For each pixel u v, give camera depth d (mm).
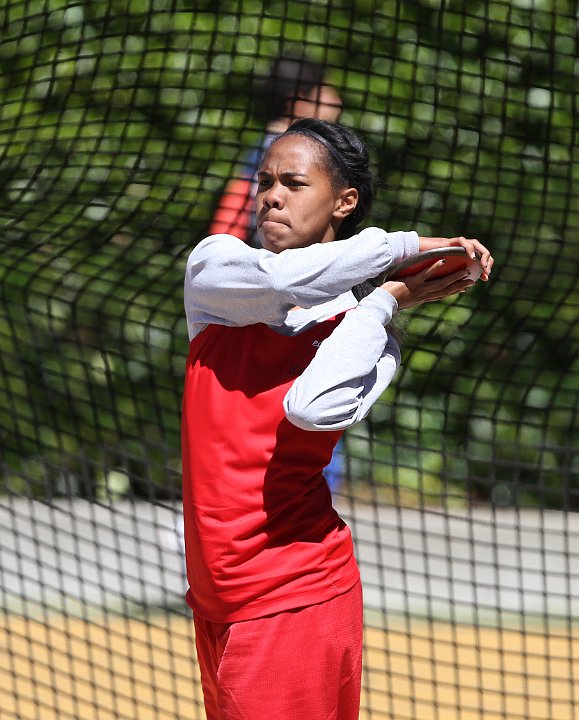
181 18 23828
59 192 18438
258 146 18219
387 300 8812
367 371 8531
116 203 18938
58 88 23062
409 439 28953
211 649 9227
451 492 29625
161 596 23016
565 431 28359
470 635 21844
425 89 23703
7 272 18453
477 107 23641
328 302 9180
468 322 20781
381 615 22703
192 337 9531
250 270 8664
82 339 26797
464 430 28922
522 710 18516
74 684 18438
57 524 27172
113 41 23797
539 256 22250
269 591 8766
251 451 8797
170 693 17047
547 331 23062
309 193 9078
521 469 29609
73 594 23188
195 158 18562
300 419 8398
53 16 23422
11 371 27219
